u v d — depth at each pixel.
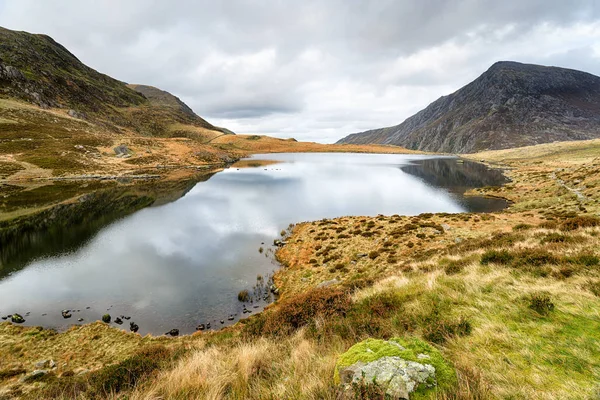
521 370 4.43
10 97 127.00
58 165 79.50
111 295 20.62
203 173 92.81
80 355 13.96
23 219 39.62
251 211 45.38
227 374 5.78
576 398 3.67
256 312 18.44
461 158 181.50
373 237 28.61
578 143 144.75
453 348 5.46
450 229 28.98
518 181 68.00
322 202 51.84
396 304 8.67
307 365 5.37
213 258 27.27
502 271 10.23
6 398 10.41
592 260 9.47
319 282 21.09
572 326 5.66
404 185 71.12
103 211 45.31
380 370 3.89
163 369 7.58
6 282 22.64
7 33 184.12
